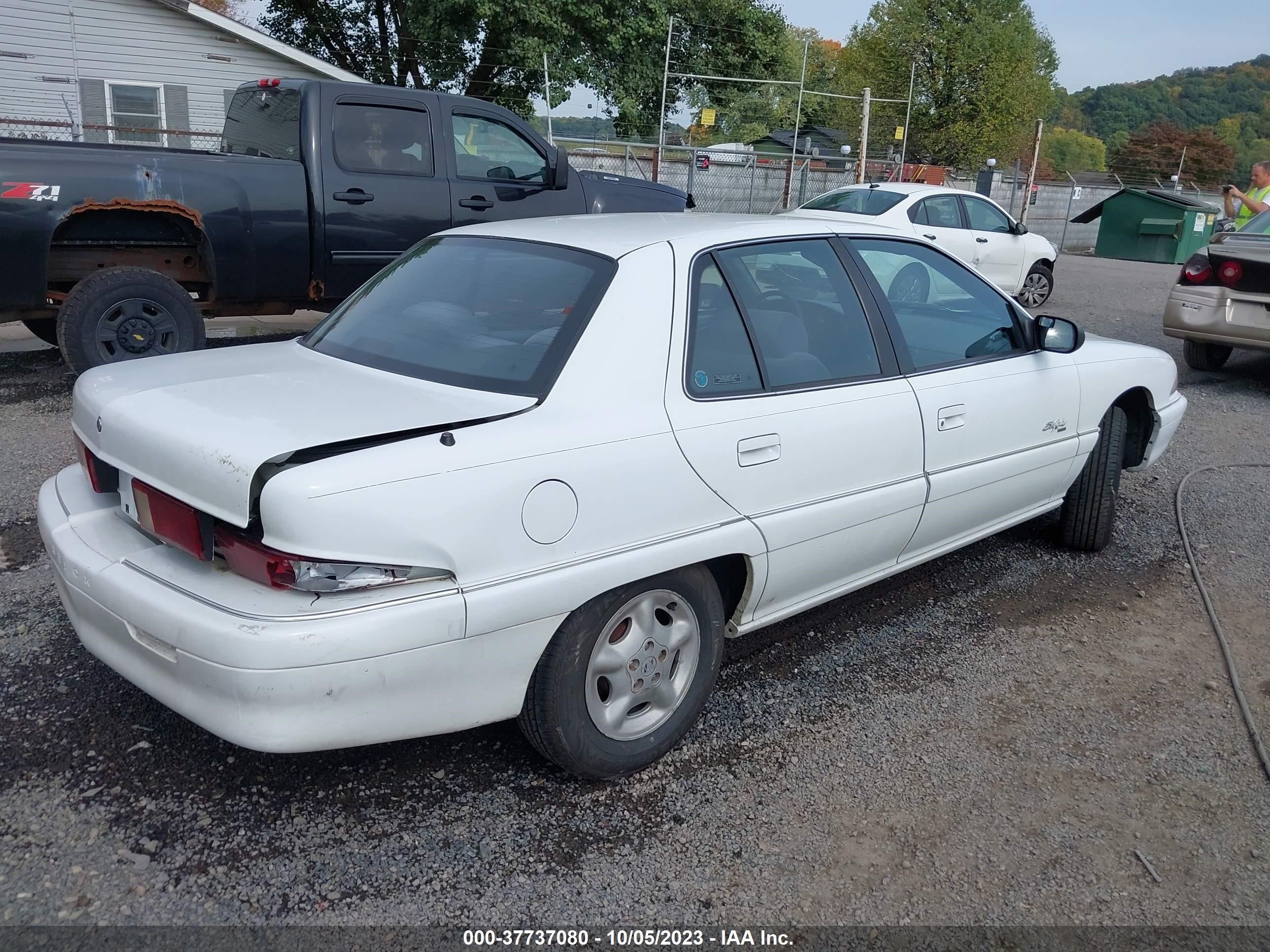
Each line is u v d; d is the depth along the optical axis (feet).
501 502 8.52
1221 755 11.00
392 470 8.10
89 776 9.81
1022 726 11.46
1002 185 97.04
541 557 8.83
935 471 12.65
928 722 11.48
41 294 21.74
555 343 9.63
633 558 9.39
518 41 81.51
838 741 11.04
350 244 25.05
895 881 8.91
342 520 7.84
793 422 10.81
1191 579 15.71
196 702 8.24
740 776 10.34
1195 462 21.89
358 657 7.98
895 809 9.90
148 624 8.37
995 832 9.61
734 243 11.16
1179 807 10.07
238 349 11.55
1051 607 14.62
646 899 8.59
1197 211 90.48
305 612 7.91
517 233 11.68
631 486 9.38
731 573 11.07
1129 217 92.99
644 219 12.25
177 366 10.53
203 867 8.71
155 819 9.27
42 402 22.85
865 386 11.80
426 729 8.69
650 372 9.81
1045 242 46.68
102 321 22.48
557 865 8.94
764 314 11.12
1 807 9.32
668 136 95.50
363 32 94.99
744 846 9.29
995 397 13.42
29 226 21.07
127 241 23.13
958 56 128.16
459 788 9.94
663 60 92.32
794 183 77.77
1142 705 11.98
